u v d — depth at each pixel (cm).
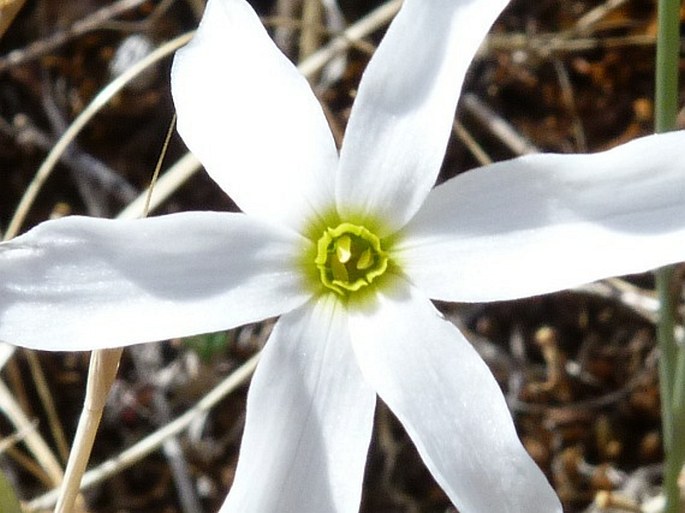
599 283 6
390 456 6
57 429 6
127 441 6
